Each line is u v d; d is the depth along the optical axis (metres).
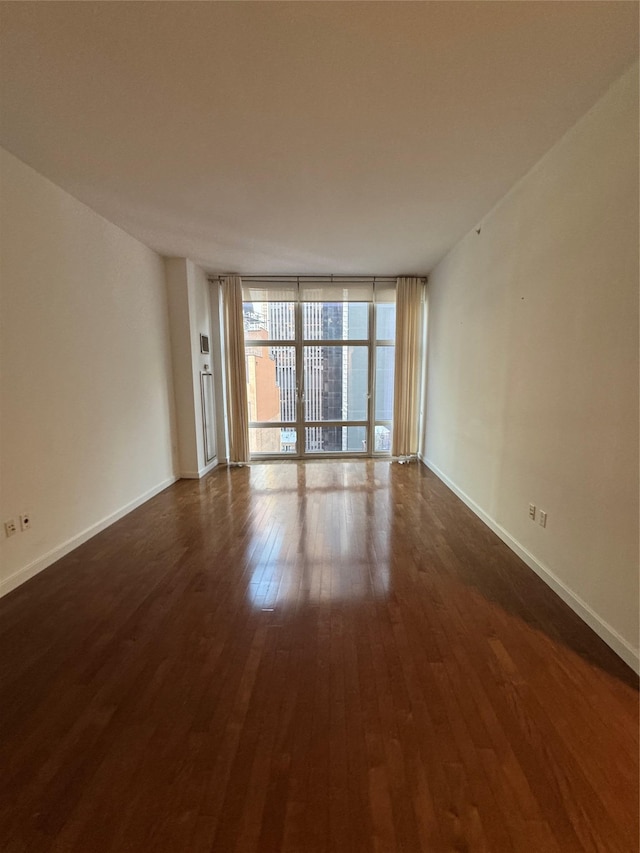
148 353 4.05
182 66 1.64
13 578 2.37
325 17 1.41
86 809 1.17
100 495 3.25
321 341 5.62
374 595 2.28
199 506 3.83
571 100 1.87
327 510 3.70
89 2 1.35
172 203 3.00
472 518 3.47
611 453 1.82
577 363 2.06
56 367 2.72
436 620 2.05
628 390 1.71
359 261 4.63
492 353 3.16
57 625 2.03
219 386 5.50
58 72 1.67
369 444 5.90
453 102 1.89
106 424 3.33
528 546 2.61
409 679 1.66
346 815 1.15
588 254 1.96
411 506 3.79
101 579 2.48
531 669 1.71
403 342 5.43
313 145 2.24
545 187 2.35
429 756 1.32
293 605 2.19
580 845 1.07
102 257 3.25
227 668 1.73
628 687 1.61
